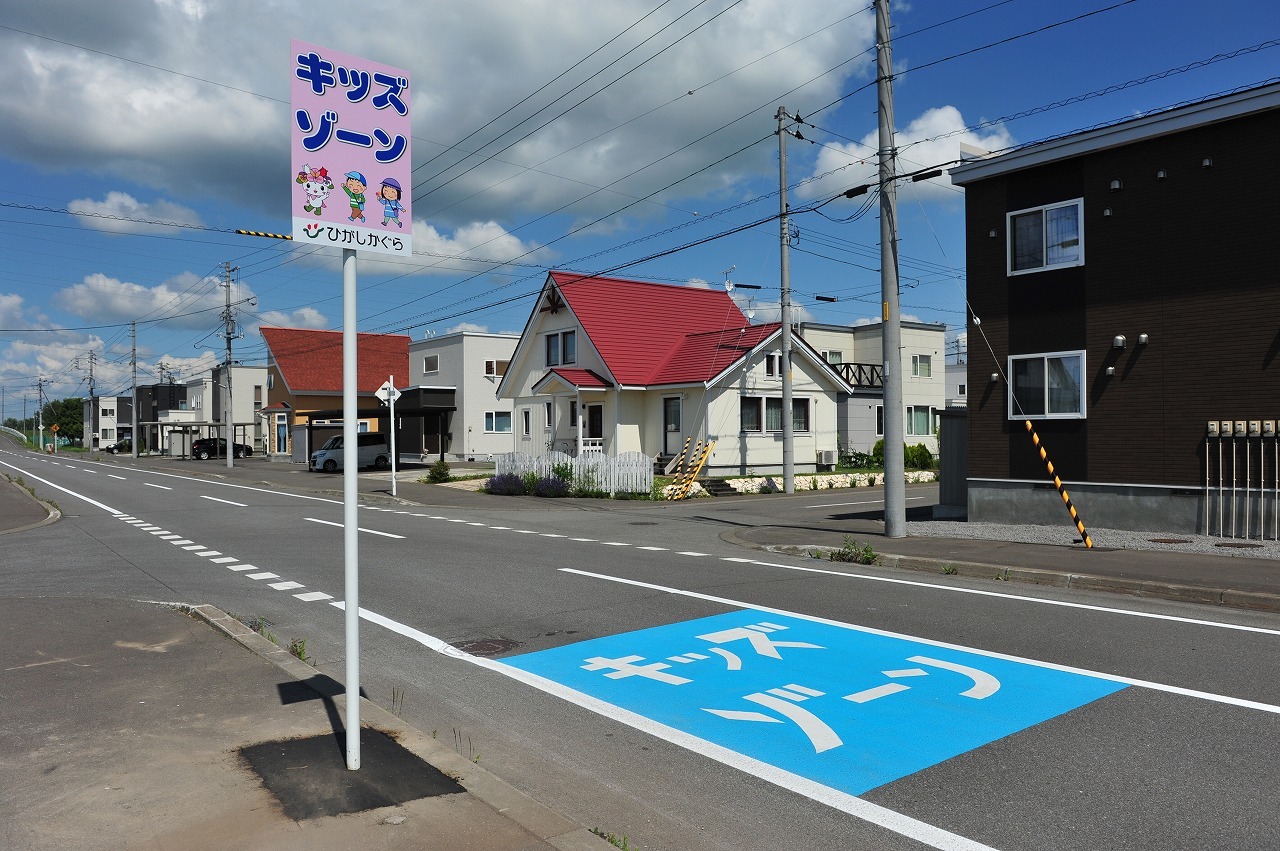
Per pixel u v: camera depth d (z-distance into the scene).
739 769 4.76
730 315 36.88
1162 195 14.32
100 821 3.80
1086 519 15.21
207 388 73.50
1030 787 4.45
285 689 5.87
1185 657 6.90
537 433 34.78
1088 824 4.02
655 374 31.22
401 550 13.77
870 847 3.85
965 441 18.27
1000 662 6.80
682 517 19.78
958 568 11.42
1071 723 5.38
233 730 5.02
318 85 4.27
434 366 46.62
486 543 14.74
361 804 3.99
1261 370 13.24
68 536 16.39
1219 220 13.70
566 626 8.25
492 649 7.42
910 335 41.06
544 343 34.59
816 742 5.14
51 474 40.91
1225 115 13.41
